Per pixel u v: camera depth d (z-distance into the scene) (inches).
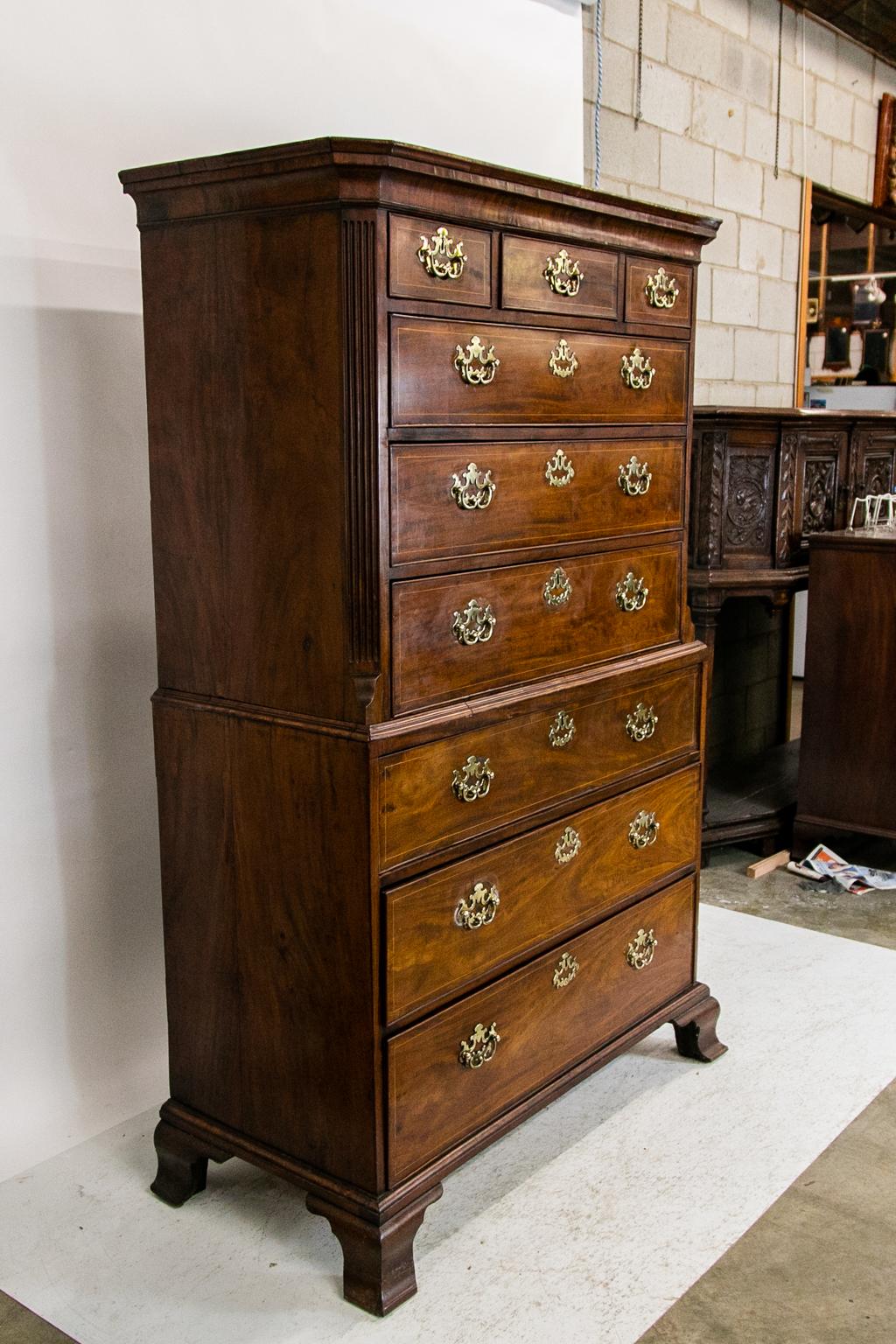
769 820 143.6
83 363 81.3
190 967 77.8
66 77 78.0
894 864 144.0
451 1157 74.2
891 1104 91.5
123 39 81.0
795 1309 70.1
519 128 115.3
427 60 104.3
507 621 74.7
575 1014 84.7
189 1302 71.2
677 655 90.9
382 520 64.8
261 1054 74.6
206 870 75.3
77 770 84.1
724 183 158.7
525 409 73.5
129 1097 90.0
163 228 70.3
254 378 67.5
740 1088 94.0
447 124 107.4
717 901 132.3
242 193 65.5
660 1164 84.4
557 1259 74.6
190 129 85.9
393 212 62.6
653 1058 99.1
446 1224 78.1
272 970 72.7
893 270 230.4
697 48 149.0
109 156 81.1
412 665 68.1
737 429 134.1
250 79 89.7
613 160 137.6
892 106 197.0
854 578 134.3
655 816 91.2
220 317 68.4
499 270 70.2
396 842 67.9
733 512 136.7
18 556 79.1
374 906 67.0
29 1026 83.3
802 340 183.5
